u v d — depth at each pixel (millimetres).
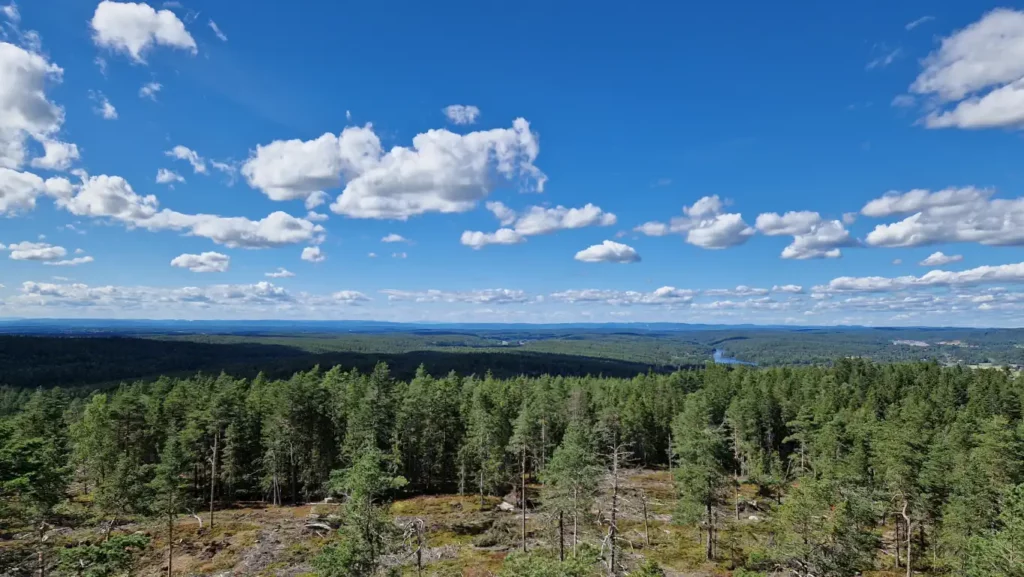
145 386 98938
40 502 33562
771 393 94250
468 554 47062
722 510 46719
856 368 126062
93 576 25938
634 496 60812
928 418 66250
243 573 42844
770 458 70688
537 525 52625
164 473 41500
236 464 63656
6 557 33844
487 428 63688
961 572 35281
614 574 30281
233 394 68500
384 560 33469
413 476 71875
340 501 62688
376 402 65750
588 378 133875
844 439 54875
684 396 105688
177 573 42688
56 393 77062
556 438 78375
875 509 34219
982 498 36312
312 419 66875
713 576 41531
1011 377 113125
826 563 30016
